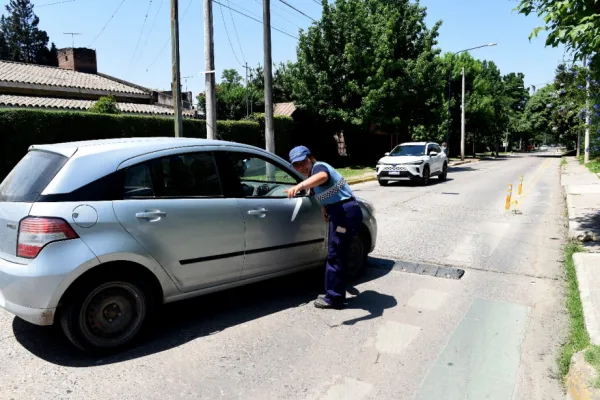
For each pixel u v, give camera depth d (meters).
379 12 26.27
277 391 3.21
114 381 3.31
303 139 26.52
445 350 3.81
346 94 24.84
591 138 9.68
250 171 4.67
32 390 3.18
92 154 3.70
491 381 3.35
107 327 3.65
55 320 4.09
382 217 9.99
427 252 6.95
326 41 24.94
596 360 3.24
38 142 13.47
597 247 6.89
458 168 29.23
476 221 9.53
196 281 4.11
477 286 5.41
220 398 3.12
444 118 27.88
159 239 3.80
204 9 12.50
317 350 3.81
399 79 23.64
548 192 14.87
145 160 3.89
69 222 3.42
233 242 4.29
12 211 3.54
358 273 5.70
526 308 4.71
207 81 12.74
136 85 29.45
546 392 3.21
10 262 3.47
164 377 3.37
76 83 23.95
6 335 4.02
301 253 4.94
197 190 4.14
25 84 20.98
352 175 21.52
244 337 4.04
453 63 41.84
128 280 3.70
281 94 43.75
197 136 18.23
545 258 6.65
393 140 30.56
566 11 6.33
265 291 5.24
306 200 4.98
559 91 14.55
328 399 3.12
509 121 67.62
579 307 4.49
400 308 4.71
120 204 3.66
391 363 3.60
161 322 4.35
